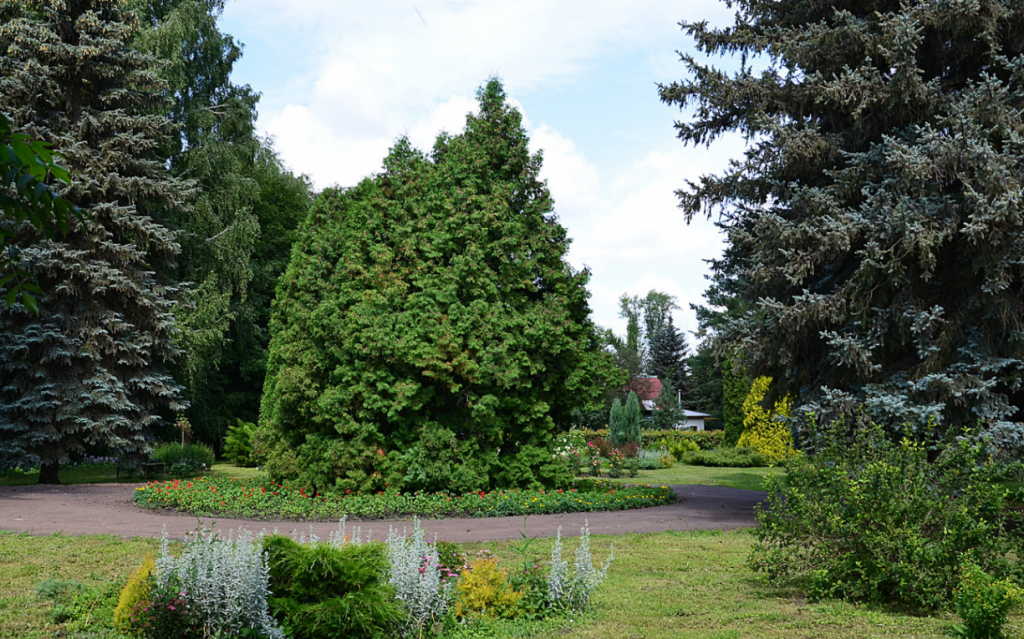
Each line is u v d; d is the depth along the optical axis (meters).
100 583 7.62
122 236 21.08
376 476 14.47
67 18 20.75
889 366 13.00
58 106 20.91
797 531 7.43
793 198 13.16
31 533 10.86
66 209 3.42
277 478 15.62
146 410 21.20
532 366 15.26
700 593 7.51
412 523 12.15
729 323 13.92
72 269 19.48
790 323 12.55
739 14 15.00
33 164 3.25
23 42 19.72
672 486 20.89
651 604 7.05
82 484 19.72
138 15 25.47
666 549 9.99
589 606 6.89
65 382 19.88
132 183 20.44
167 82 22.59
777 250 12.91
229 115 29.02
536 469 16.03
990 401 11.82
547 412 16.20
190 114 27.70
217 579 5.30
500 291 15.71
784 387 14.76
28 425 19.42
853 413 12.28
